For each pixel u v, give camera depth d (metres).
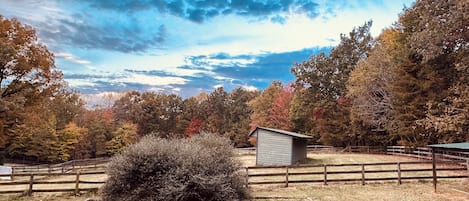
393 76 23.36
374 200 9.70
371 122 25.98
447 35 13.84
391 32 25.97
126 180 8.94
